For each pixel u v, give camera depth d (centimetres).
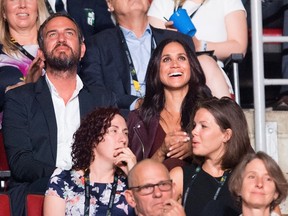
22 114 2402
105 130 2181
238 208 2080
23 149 2372
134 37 2636
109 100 2473
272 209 1992
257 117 2631
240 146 2162
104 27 2850
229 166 2162
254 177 1969
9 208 2255
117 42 2630
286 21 2894
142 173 2019
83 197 2162
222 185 2142
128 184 2064
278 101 2820
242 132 2169
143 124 2391
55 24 2470
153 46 2645
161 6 2820
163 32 2662
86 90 2470
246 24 2819
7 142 2388
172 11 2809
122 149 2178
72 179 2177
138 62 2622
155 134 2378
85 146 2184
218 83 2562
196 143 2173
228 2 2809
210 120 2170
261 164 1972
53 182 2170
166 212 1998
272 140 2655
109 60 2611
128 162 2172
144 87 2598
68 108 2428
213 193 2139
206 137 2166
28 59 2673
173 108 2397
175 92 2397
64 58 2433
